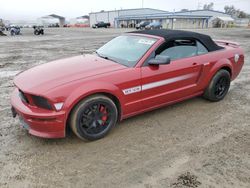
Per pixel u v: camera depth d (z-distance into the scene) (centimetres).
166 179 270
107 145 335
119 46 430
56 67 368
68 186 258
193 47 436
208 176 275
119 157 309
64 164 294
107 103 339
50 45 1609
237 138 358
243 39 1956
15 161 298
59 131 312
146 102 381
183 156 312
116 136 358
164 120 411
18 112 325
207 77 455
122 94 348
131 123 397
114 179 270
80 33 3253
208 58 450
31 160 301
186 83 426
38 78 333
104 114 344
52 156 309
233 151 324
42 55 1130
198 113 440
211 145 338
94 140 344
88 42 1814
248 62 917
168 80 395
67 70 350
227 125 398
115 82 338
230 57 490
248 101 504
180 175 276
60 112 302
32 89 308
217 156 313
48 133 313
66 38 2292
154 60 365
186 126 392
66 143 338
